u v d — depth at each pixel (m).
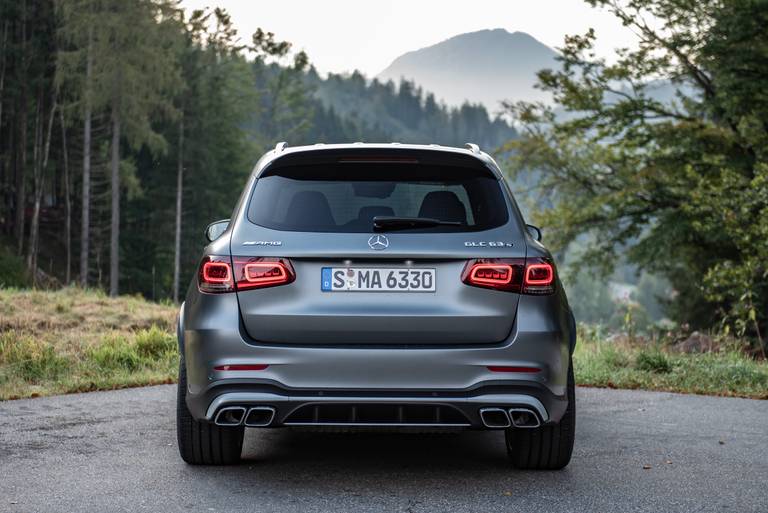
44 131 58.34
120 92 46.62
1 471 4.91
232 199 74.44
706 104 24.97
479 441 5.94
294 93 100.69
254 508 4.17
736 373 9.20
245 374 4.32
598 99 26.28
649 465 5.18
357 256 4.33
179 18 48.94
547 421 4.43
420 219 4.39
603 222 28.31
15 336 9.87
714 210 18.77
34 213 49.62
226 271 4.39
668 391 8.73
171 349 10.16
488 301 4.36
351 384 4.29
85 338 10.55
